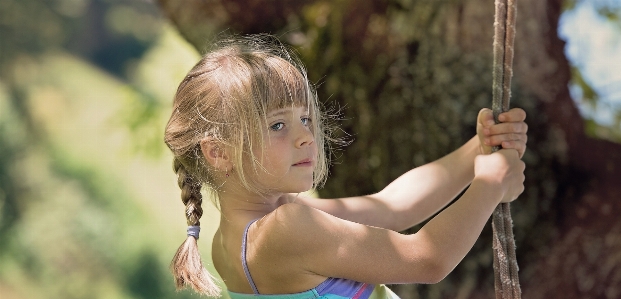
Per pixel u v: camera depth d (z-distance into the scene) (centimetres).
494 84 352
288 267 309
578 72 540
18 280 1631
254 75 314
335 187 495
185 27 533
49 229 1677
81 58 2048
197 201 335
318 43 499
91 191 1728
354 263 305
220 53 336
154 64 1797
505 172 335
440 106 473
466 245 313
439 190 374
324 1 508
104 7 2100
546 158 473
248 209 327
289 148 314
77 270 1634
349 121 491
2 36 1983
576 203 471
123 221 1672
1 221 1703
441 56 475
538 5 476
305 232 305
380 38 487
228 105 315
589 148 476
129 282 1634
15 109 1902
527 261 470
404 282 312
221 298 653
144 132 796
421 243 310
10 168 1778
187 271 320
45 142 1872
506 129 346
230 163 319
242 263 318
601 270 461
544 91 477
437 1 475
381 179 483
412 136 477
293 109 317
